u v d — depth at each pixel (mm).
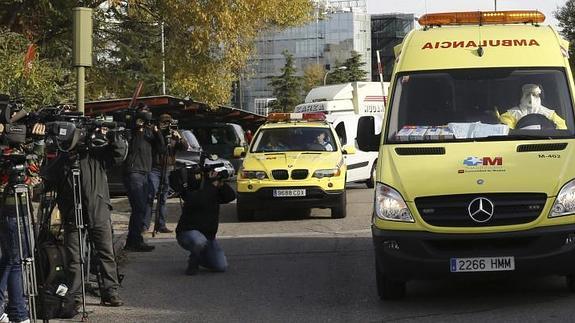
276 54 126438
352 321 7242
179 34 25109
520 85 8297
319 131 15961
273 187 14391
